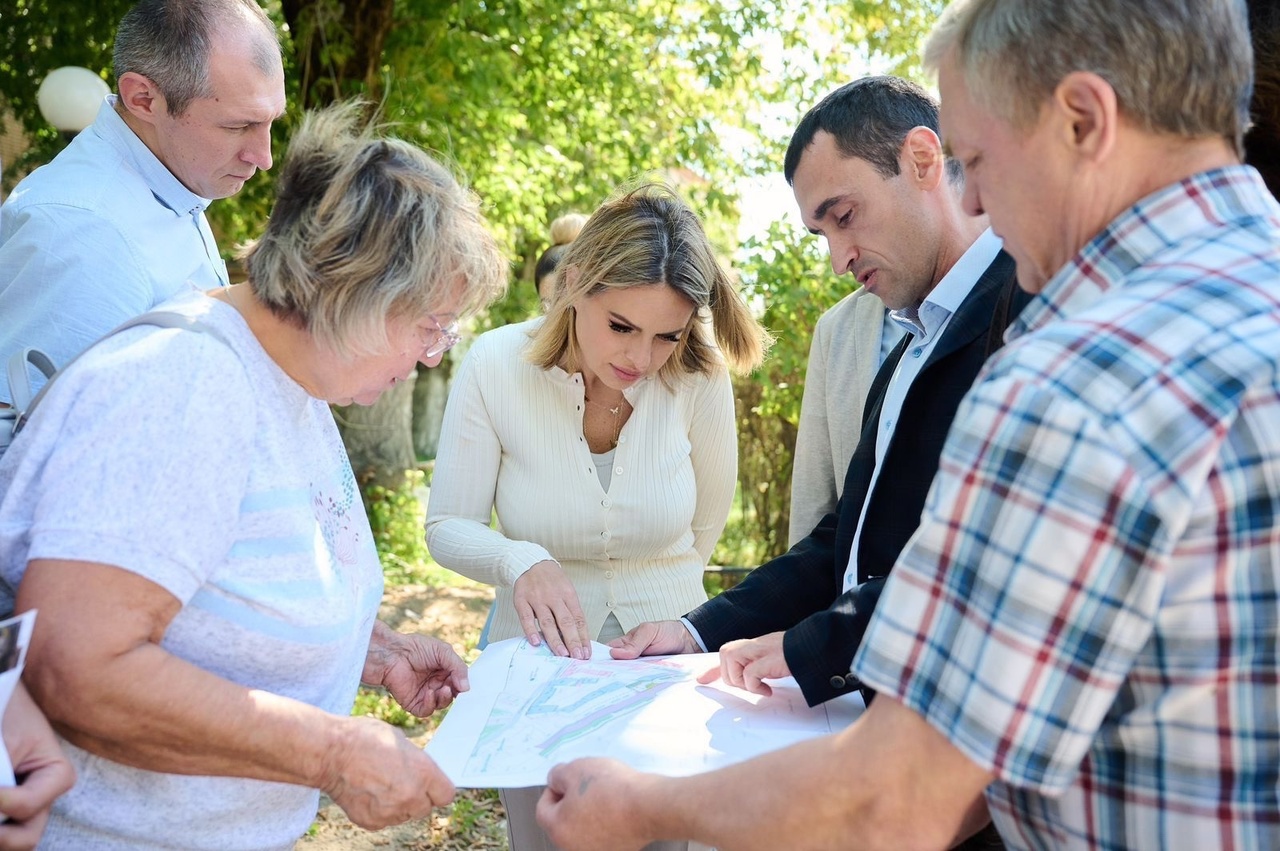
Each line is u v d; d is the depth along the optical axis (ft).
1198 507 3.21
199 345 4.56
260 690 4.65
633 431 8.16
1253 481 3.21
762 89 31.86
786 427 20.58
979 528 3.40
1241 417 3.23
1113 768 3.52
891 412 6.84
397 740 4.78
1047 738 3.30
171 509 4.27
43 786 4.01
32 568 4.17
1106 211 3.71
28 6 24.53
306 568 4.87
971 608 3.41
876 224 6.82
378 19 24.68
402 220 4.68
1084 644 3.25
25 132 25.98
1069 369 3.36
